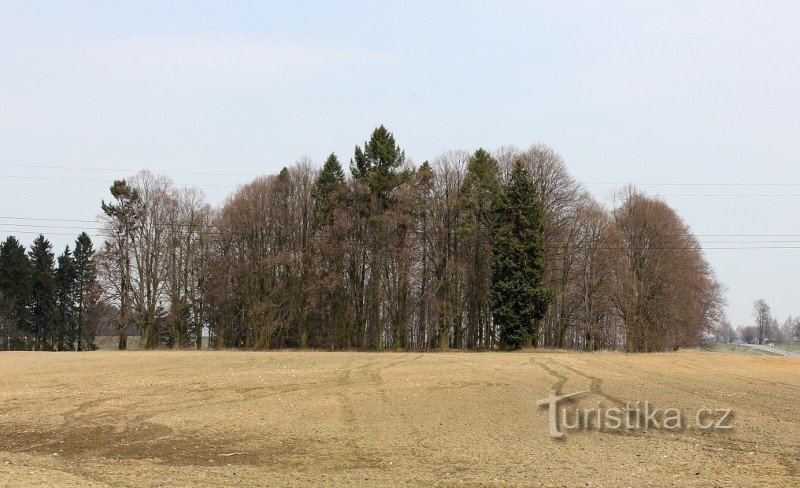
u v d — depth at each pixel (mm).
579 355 51094
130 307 66938
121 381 33375
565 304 67438
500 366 40500
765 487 14383
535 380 33500
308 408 25891
